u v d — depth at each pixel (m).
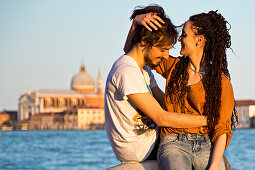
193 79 3.32
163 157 3.17
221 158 3.12
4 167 33.78
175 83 3.34
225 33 3.25
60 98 179.00
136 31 3.26
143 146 3.36
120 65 3.25
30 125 173.00
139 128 3.34
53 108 178.25
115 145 3.41
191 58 3.33
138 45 3.28
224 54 3.26
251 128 149.25
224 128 3.14
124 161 3.44
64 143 76.31
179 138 3.23
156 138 3.44
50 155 47.78
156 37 3.16
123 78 3.17
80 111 158.50
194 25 3.27
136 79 3.17
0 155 47.88
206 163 3.14
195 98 3.24
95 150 55.59
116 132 3.36
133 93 3.14
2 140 89.62
